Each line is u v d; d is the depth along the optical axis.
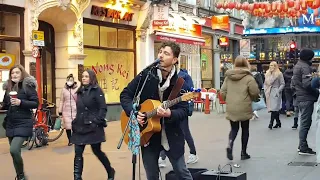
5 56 13.94
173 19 22.48
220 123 16.56
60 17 16.08
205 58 27.88
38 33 13.61
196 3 26.69
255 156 9.69
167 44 5.17
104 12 17.83
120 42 19.14
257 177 7.75
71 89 11.77
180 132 5.22
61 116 13.02
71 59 16.48
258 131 13.88
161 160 8.73
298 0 20.50
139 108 5.14
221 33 29.44
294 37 47.38
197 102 20.88
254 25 46.72
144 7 19.86
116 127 15.85
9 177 8.40
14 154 7.30
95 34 17.80
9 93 7.34
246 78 9.08
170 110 4.97
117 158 9.95
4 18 13.95
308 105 9.49
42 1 14.84
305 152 9.72
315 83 8.92
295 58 34.78
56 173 8.64
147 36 20.41
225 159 9.47
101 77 18.16
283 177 7.70
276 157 9.52
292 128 14.35
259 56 48.62
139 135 5.07
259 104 14.37
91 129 7.37
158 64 5.18
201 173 6.61
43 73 16.17
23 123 7.35
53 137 13.33
